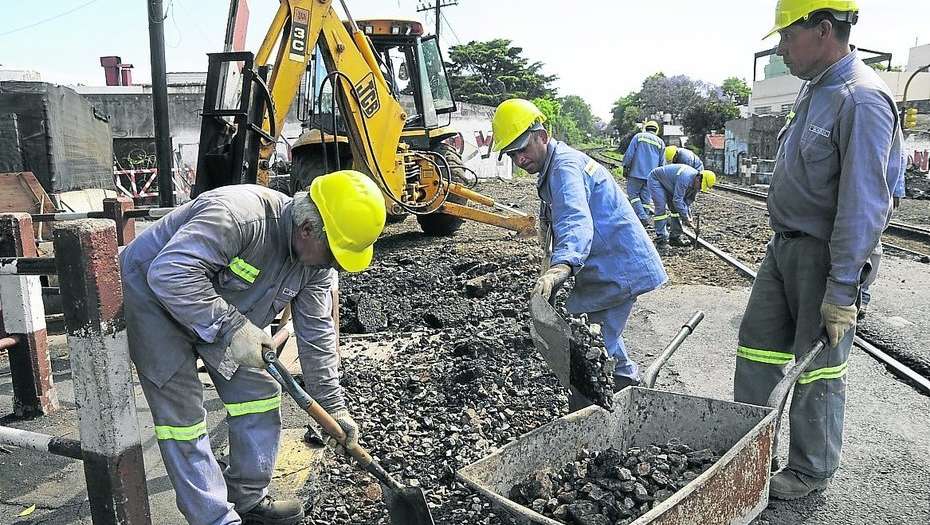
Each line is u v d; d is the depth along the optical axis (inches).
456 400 184.9
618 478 117.3
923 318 267.1
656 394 136.3
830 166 125.4
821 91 126.2
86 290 91.7
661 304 301.6
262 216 104.0
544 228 153.2
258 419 116.6
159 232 103.7
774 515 136.9
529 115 139.1
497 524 128.4
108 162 677.3
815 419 136.3
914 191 801.6
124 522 98.8
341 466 151.9
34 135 486.6
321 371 123.6
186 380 106.9
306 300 122.2
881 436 171.9
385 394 189.8
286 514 123.8
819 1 120.3
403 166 394.6
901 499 142.7
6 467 151.3
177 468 106.7
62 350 231.6
